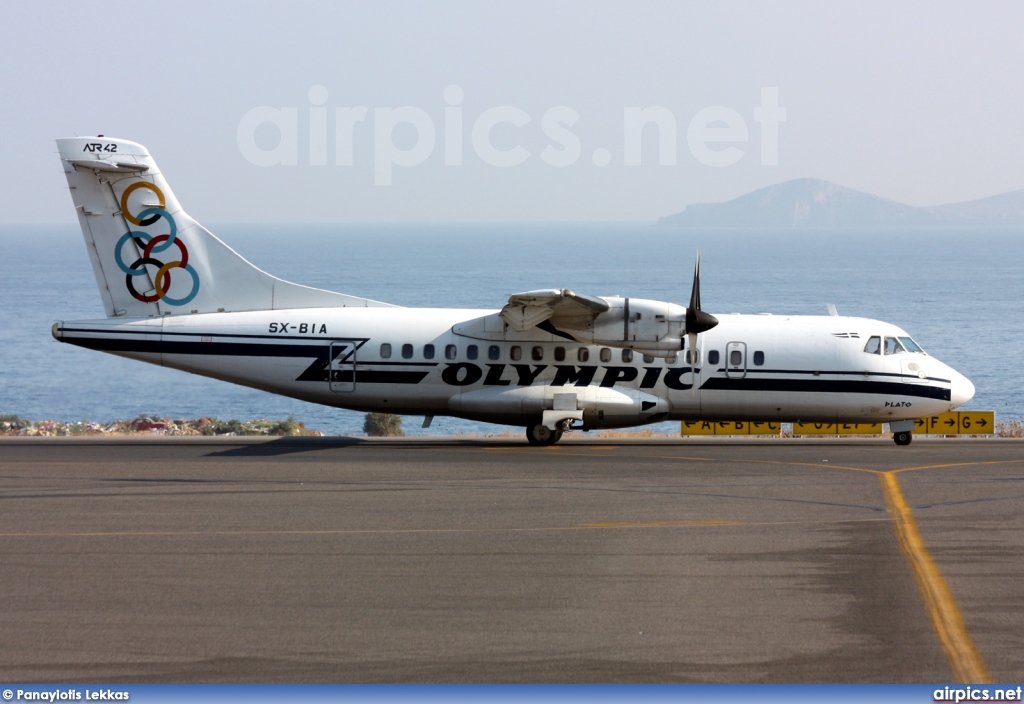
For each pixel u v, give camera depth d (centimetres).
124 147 9456
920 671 3947
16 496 6856
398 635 4262
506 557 5384
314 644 4162
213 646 4141
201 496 6888
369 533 5869
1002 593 4828
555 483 7450
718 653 4100
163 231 9588
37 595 4725
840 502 6781
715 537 5819
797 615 4528
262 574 5066
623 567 5216
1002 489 7256
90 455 8731
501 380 9575
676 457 8806
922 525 6116
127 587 4847
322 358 9525
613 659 4031
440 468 8106
